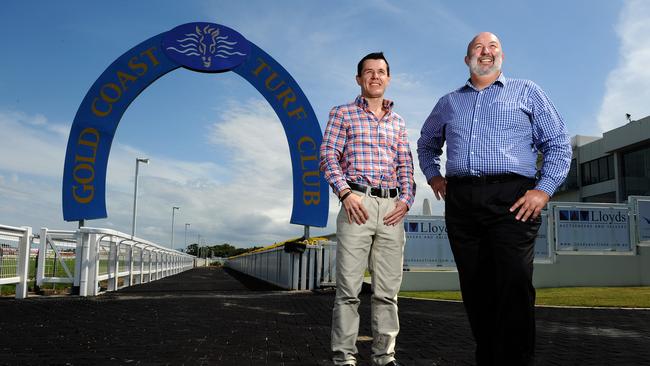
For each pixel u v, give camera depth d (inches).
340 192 119.9
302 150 494.0
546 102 110.2
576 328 222.5
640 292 416.8
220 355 156.0
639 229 507.2
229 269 1760.6
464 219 109.4
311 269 465.7
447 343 182.1
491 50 112.8
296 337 191.6
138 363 143.8
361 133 124.6
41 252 390.0
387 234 123.7
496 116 109.1
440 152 126.8
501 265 103.3
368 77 125.5
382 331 124.2
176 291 453.4
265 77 499.8
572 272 502.6
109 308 289.3
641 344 181.8
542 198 102.1
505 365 103.8
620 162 1115.9
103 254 416.2
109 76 477.1
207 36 495.5
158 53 487.2
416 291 478.6
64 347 168.1
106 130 468.4
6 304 305.9
